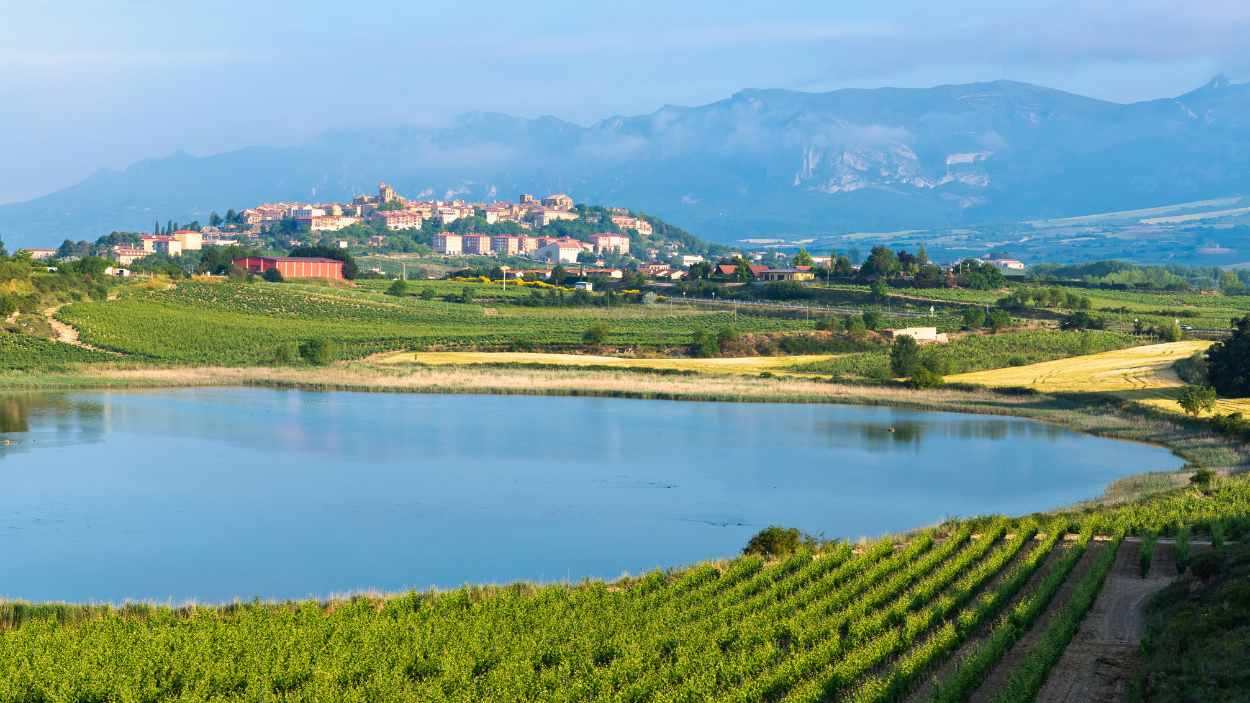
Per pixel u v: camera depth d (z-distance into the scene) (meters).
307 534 98.88
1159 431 157.50
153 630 62.19
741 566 78.31
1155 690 53.03
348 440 145.62
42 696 53.19
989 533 88.12
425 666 57.66
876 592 70.31
